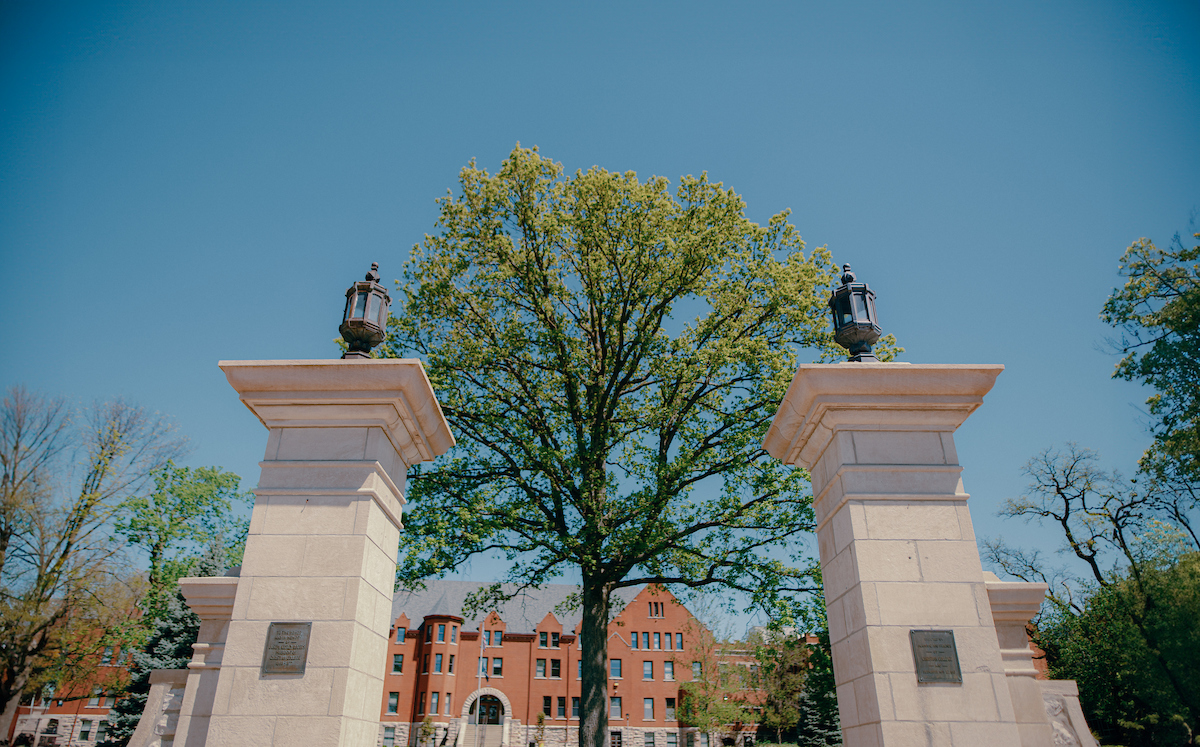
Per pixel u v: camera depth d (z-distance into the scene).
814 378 7.14
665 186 20.97
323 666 6.27
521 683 61.12
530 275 21.16
